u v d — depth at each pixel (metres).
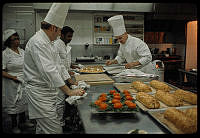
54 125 1.72
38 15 4.40
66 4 1.61
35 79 1.64
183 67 5.09
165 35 5.41
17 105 2.10
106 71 2.84
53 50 1.70
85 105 1.41
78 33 4.83
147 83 2.11
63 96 2.31
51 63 1.56
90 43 4.92
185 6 4.26
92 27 4.85
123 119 1.17
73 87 1.86
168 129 1.01
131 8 4.20
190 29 5.05
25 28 3.59
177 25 5.18
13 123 1.66
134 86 1.89
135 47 2.67
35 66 1.63
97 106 1.23
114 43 4.84
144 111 1.28
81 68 3.18
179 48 5.32
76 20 4.77
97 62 4.44
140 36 5.06
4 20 3.33
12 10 3.42
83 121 1.13
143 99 1.41
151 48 5.42
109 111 1.17
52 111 1.70
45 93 1.67
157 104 1.32
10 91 2.04
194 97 1.42
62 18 1.64
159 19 4.71
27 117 2.10
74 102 1.48
